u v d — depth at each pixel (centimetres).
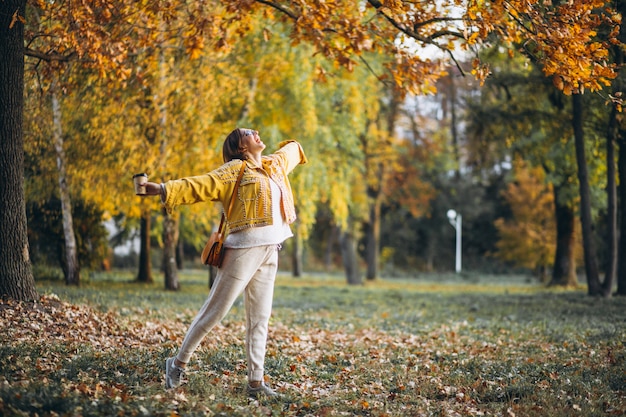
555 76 808
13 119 857
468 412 536
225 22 998
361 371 707
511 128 2038
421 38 902
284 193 550
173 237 1972
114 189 1656
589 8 795
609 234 1820
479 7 823
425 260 4950
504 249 3612
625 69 1287
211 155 1641
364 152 3052
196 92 1527
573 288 2564
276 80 1795
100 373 579
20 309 825
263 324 554
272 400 544
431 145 4050
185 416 457
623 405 555
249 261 527
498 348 897
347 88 2000
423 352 854
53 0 977
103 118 1498
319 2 854
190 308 1330
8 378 519
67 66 1125
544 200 3419
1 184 850
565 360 780
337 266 5406
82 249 2020
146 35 1028
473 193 4662
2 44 849
